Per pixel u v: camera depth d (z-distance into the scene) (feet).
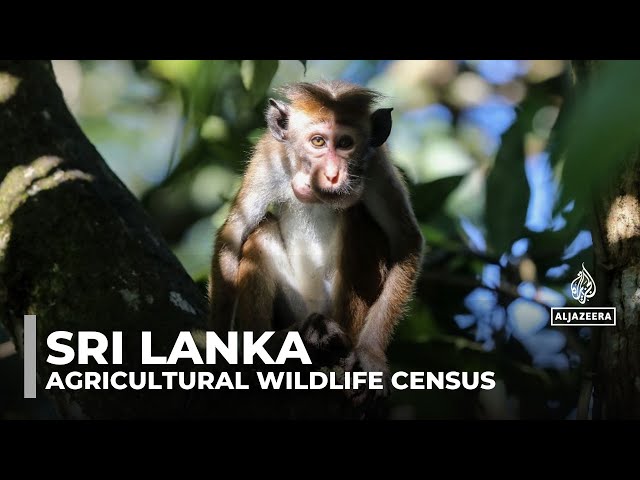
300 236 26.73
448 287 29.53
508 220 27.99
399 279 24.52
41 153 22.20
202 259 36.04
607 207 17.51
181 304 20.53
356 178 25.35
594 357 18.71
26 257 20.66
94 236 20.80
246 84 28.40
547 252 27.99
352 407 21.12
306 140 25.55
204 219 36.19
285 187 26.71
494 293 28.50
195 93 31.35
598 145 4.79
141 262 20.79
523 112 29.53
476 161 42.86
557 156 8.79
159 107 47.73
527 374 27.17
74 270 20.30
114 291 20.06
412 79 45.42
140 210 22.61
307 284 26.66
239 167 32.42
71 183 21.59
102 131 47.03
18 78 23.31
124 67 47.42
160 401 19.19
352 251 25.61
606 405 18.34
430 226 30.99
